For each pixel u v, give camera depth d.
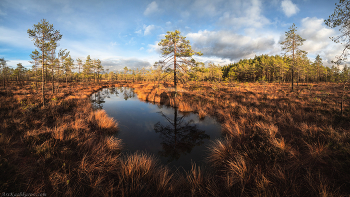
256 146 4.04
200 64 13.31
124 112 10.73
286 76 49.22
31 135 4.43
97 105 13.23
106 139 5.08
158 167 3.84
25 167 2.96
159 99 15.88
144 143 5.53
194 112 10.55
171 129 7.17
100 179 2.96
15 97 11.94
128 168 3.32
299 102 10.90
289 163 3.25
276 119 6.69
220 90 22.27
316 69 43.41
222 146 4.38
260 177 2.87
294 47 18.39
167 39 13.20
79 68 33.62
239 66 56.91
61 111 8.54
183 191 2.89
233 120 7.52
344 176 2.46
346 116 6.17
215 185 2.94
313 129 4.82
